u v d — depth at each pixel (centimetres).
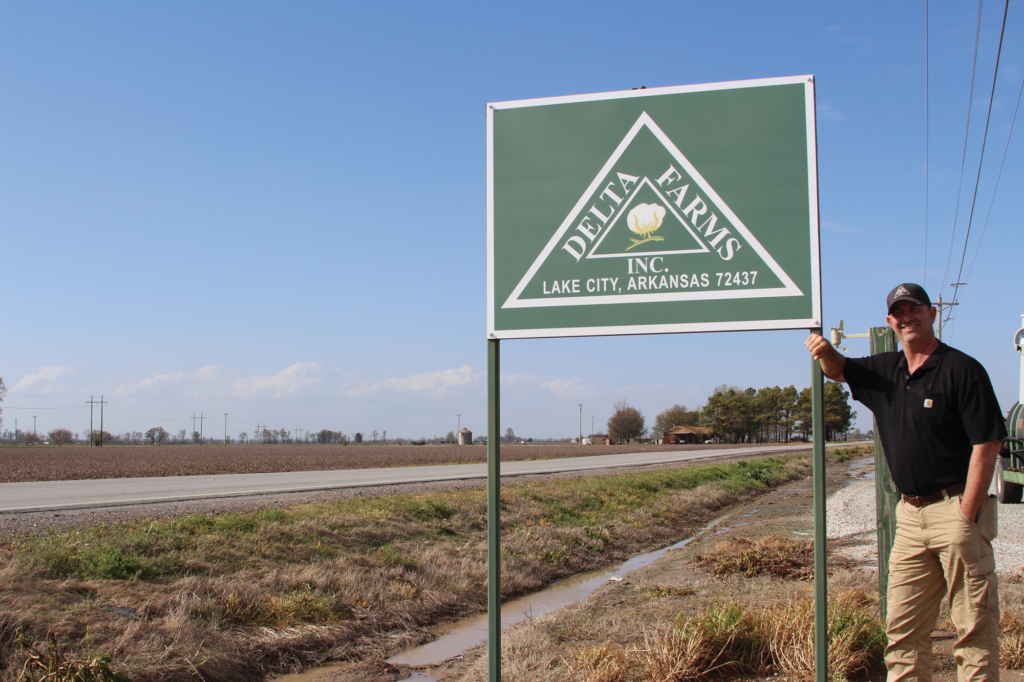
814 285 376
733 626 530
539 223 413
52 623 598
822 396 366
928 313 327
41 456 5875
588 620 758
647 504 1953
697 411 14975
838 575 852
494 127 424
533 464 4091
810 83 387
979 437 304
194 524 1005
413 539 1173
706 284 389
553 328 405
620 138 407
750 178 389
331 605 801
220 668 623
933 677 454
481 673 612
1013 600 639
